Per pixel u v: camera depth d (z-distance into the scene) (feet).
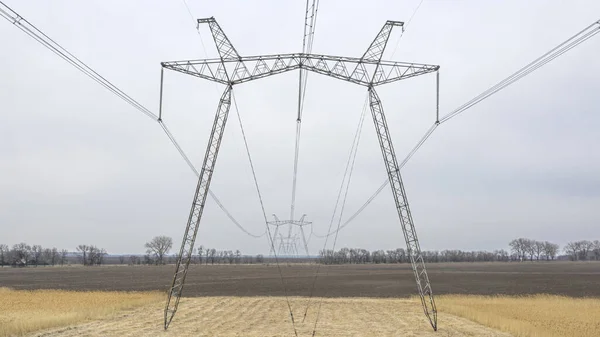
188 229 99.96
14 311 130.21
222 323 110.11
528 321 122.83
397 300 172.24
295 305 154.51
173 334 92.58
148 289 239.71
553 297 191.01
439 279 319.06
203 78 97.55
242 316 124.47
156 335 91.04
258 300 168.96
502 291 234.38
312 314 132.46
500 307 151.94
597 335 104.32
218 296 195.11
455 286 262.06
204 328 101.55
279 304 156.66
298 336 93.25
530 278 326.65
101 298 171.22
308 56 93.20
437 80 96.02
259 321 115.24
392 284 274.57
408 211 100.78
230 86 98.32
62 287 255.70
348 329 104.47
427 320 120.16
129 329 98.43
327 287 253.03
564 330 110.11
